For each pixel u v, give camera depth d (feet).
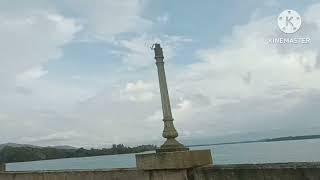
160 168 21.83
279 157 176.96
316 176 16.98
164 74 22.84
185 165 20.95
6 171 32.19
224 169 19.92
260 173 18.66
